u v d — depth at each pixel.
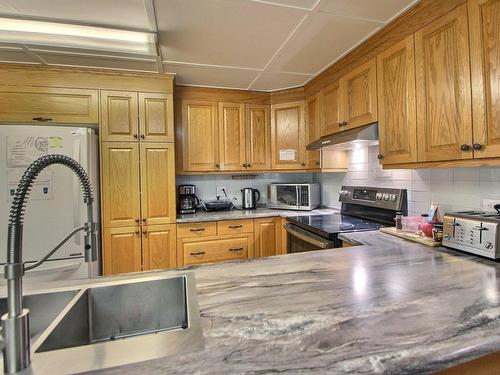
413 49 1.61
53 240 2.10
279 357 0.60
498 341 0.66
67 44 1.89
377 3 1.55
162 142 2.55
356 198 2.59
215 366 0.57
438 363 0.60
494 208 1.46
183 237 2.61
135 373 0.56
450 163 1.40
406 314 0.77
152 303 1.08
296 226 2.48
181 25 1.74
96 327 1.03
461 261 1.24
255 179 3.47
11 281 0.60
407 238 1.69
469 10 1.29
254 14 1.64
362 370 0.57
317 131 2.70
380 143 1.87
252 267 1.19
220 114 2.97
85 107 2.38
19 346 0.58
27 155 2.07
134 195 2.48
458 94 1.35
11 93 2.25
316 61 2.32
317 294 0.91
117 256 2.44
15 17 1.61
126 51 2.01
